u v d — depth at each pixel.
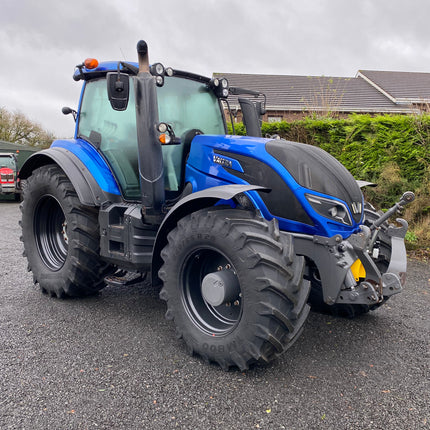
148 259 3.19
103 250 3.45
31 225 4.08
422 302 3.92
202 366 2.63
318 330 3.24
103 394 2.31
